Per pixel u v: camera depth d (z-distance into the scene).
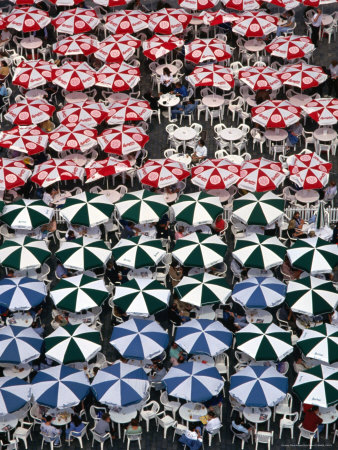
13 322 67.06
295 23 105.50
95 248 70.44
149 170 79.06
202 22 105.94
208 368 59.62
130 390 58.19
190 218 73.50
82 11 104.00
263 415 58.84
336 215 78.38
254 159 82.56
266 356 60.56
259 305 65.12
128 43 97.56
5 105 94.12
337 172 85.06
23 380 59.75
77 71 92.81
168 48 97.12
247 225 75.75
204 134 86.00
